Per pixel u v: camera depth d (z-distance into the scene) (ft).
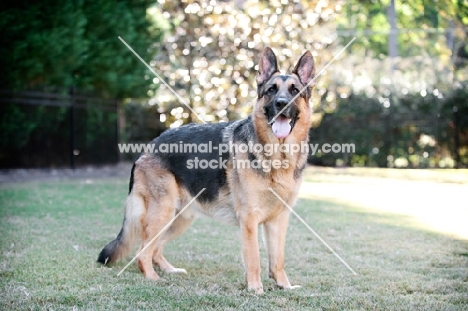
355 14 106.93
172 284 17.51
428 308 14.83
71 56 49.52
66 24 49.65
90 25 53.21
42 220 27.91
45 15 48.98
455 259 21.01
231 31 51.60
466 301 15.61
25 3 47.57
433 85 62.13
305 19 51.49
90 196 36.86
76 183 44.24
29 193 37.06
